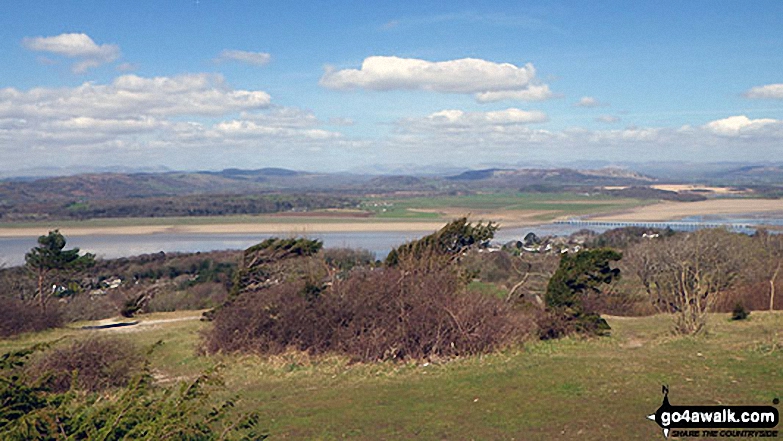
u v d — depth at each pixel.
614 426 7.44
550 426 7.60
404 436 7.61
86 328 24.95
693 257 24.02
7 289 30.77
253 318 14.91
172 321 26.88
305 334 14.20
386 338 13.29
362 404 9.40
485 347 13.45
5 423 5.89
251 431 8.09
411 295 14.07
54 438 5.77
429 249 17.45
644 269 25.70
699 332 15.48
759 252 27.97
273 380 12.11
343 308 14.22
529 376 10.45
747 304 23.16
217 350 15.05
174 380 12.67
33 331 23.23
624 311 23.97
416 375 11.62
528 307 16.47
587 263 15.99
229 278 38.66
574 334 15.67
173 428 5.88
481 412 8.42
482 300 14.53
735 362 10.77
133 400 6.30
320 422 8.45
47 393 6.46
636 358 11.81
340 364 12.99
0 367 6.56
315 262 19.02
